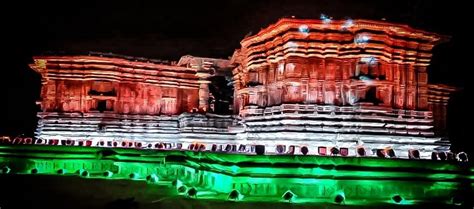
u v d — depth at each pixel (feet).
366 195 27.91
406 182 28.35
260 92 46.42
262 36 45.52
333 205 26.48
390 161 28.17
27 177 32.37
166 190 29.04
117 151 35.42
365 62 40.50
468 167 29.14
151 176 32.45
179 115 65.51
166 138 65.05
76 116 59.93
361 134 39.01
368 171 27.81
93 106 61.00
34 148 35.88
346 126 39.22
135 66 64.75
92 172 35.29
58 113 59.67
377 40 40.47
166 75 67.41
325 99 40.19
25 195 25.75
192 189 27.35
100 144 51.70
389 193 28.19
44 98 62.69
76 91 60.85
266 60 45.78
